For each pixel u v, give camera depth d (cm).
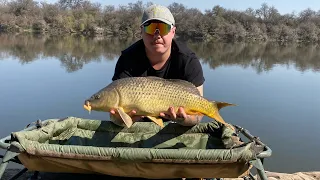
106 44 3138
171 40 306
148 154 227
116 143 314
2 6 4503
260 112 859
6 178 349
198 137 311
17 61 1630
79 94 912
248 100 1001
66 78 1176
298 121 790
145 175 244
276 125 757
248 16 4938
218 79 1421
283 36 4934
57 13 4634
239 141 296
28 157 236
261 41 4778
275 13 5069
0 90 938
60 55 1997
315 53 3266
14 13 4497
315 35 4931
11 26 4341
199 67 319
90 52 2266
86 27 4550
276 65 2123
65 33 4500
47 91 943
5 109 747
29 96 875
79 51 2306
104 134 317
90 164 235
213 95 1062
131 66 323
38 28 4438
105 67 1516
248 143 239
